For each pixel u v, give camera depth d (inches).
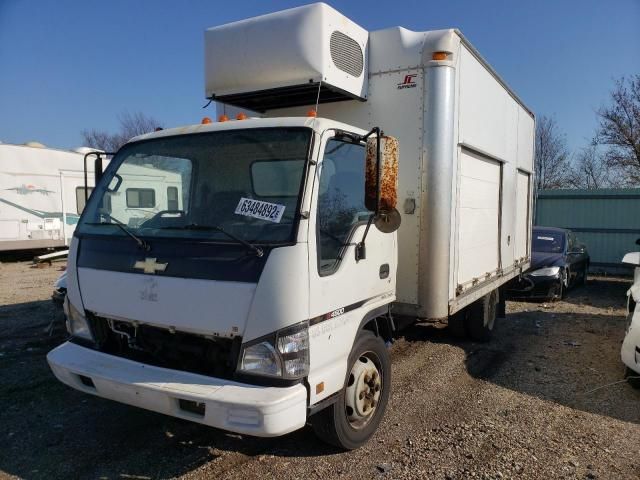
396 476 137.3
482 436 162.4
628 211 629.3
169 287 123.1
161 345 129.1
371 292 149.6
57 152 625.3
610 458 150.3
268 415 106.7
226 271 117.5
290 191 123.0
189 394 111.9
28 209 597.9
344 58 170.2
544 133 1242.0
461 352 258.5
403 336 285.6
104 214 146.6
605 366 240.5
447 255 182.4
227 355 120.8
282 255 114.7
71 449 150.5
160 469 139.9
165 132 152.9
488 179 248.1
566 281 453.4
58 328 278.2
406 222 182.5
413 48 179.8
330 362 127.8
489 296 271.6
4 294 396.8
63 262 625.6
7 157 577.9
